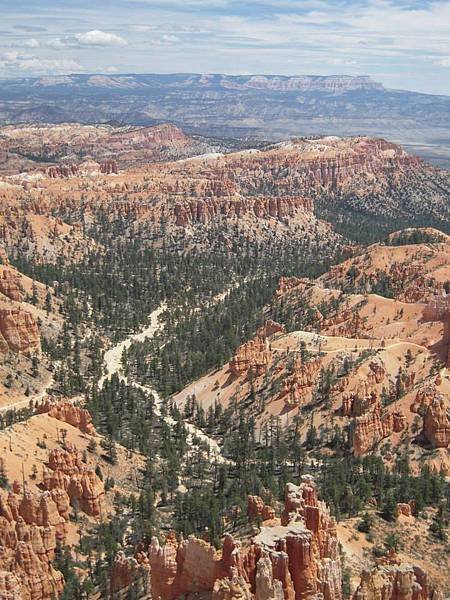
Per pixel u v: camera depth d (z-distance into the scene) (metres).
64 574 121.75
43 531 122.12
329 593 91.12
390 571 92.31
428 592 96.69
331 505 137.50
